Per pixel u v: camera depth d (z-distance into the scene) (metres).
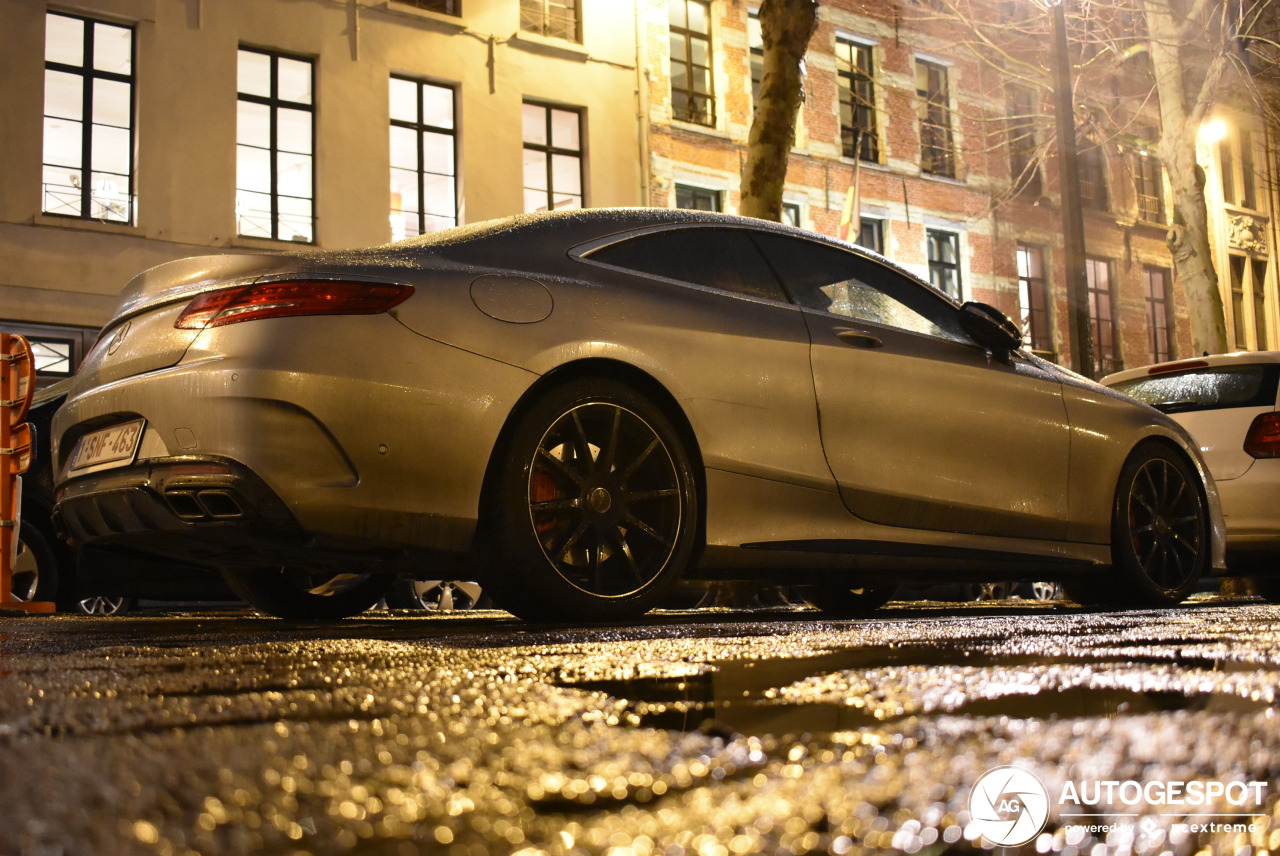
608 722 0.91
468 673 1.38
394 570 2.91
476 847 0.43
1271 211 25.84
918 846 0.42
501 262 2.97
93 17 13.04
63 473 3.05
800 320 3.46
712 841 0.43
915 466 3.61
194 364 2.66
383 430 2.62
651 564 3.03
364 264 2.76
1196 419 6.26
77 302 12.65
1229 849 0.43
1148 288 23.52
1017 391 3.98
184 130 13.32
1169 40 15.98
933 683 1.14
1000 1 20.12
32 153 12.52
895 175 19.67
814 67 18.88
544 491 2.88
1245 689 1.06
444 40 15.07
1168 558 4.54
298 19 14.11
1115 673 1.23
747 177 7.95
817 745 0.74
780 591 7.05
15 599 5.56
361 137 14.41
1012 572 4.03
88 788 0.58
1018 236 21.16
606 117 16.23
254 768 0.66
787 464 3.28
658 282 3.22
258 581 3.83
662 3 16.88
